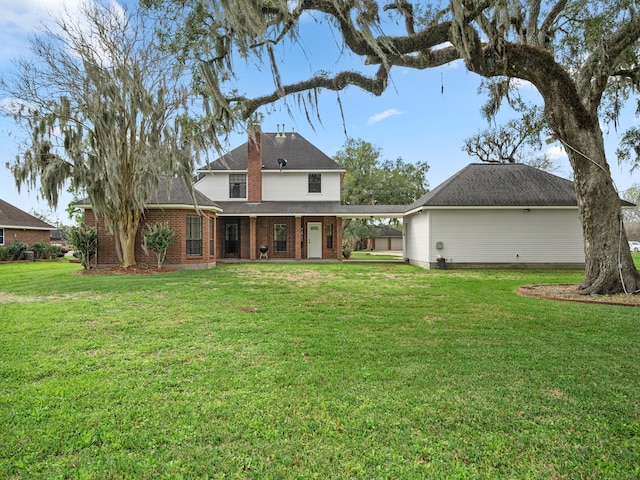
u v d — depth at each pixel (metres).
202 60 7.36
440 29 6.81
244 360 4.29
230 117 8.18
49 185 11.77
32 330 5.55
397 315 6.71
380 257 26.78
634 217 47.53
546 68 8.38
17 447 2.56
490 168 18.73
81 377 3.78
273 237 21.67
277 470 2.34
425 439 2.68
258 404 3.20
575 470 2.35
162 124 12.20
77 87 11.77
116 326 5.79
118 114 11.99
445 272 14.92
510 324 6.04
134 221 14.41
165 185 16.31
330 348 4.72
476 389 3.51
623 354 4.53
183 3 6.90
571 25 9.91
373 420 2.93
